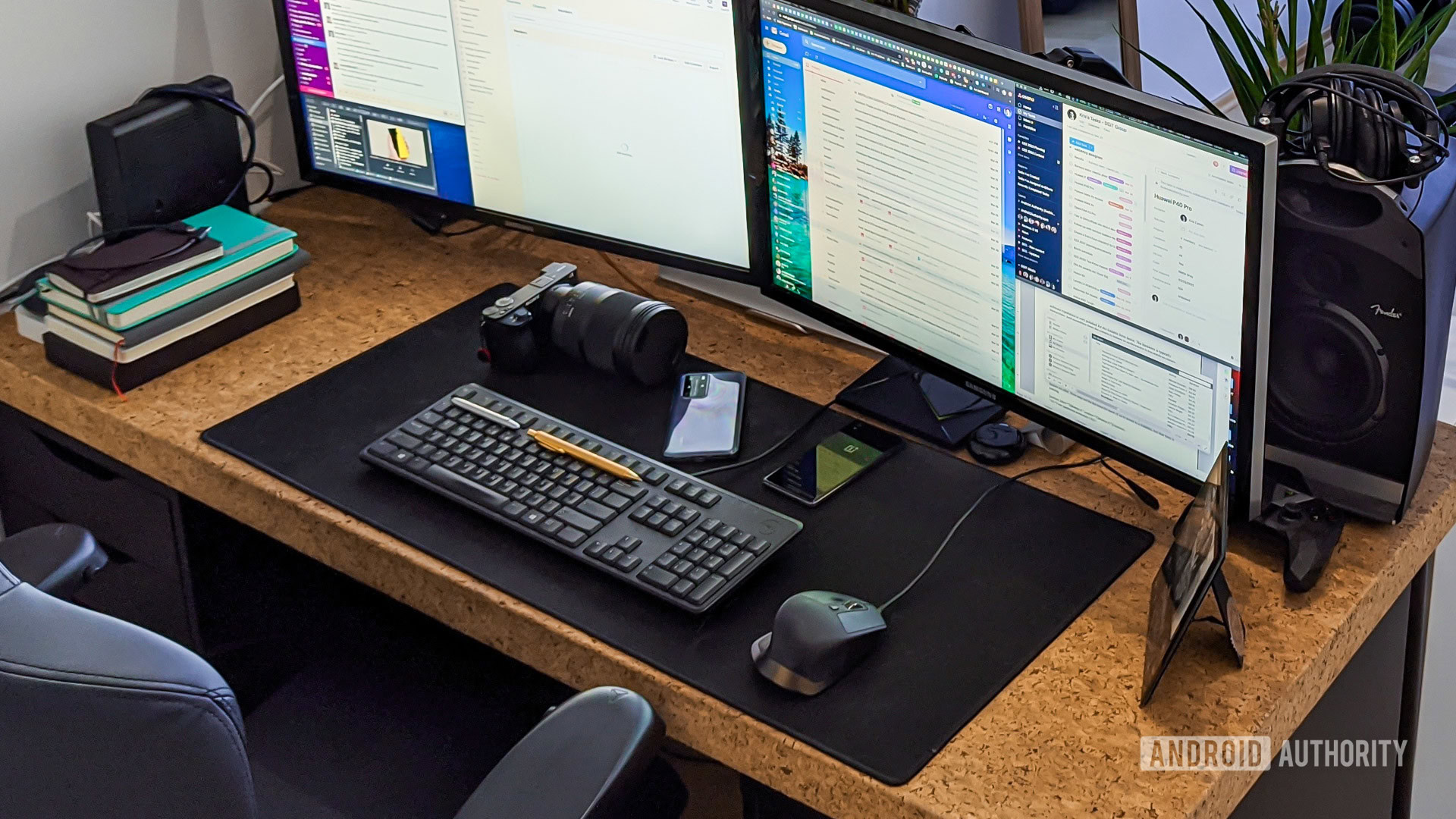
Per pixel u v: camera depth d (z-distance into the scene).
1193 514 1.11
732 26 1.39
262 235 1.58
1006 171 1.20
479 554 1.25
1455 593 1.84
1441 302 1.18
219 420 1.44
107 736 0.81
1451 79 4.37
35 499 1.67
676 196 1.54
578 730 1.06
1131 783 1.00
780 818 1.28
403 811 1.26
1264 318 1.06
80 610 0.82
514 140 1.61
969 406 1.43
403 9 1.59
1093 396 1.25
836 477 1.34
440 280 1.70
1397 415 1.18
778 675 1.10
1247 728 1.04
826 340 1.57
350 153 1.75
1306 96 1.17
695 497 1.27
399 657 1.57
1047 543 1.24
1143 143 1.08
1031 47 3.20
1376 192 1.12
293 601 1.63
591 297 1.48
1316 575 1.17
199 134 1.67
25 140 1.65
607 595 1.20
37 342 1.59
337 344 1.57
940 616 1.17
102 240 1.64
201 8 1.77
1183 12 3.86
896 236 1.34
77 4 1.64
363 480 1.35
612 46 1.48
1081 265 1.19
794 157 1.40
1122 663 1.11
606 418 1.44
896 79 1.25
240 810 0.87
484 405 1.40
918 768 1.02
